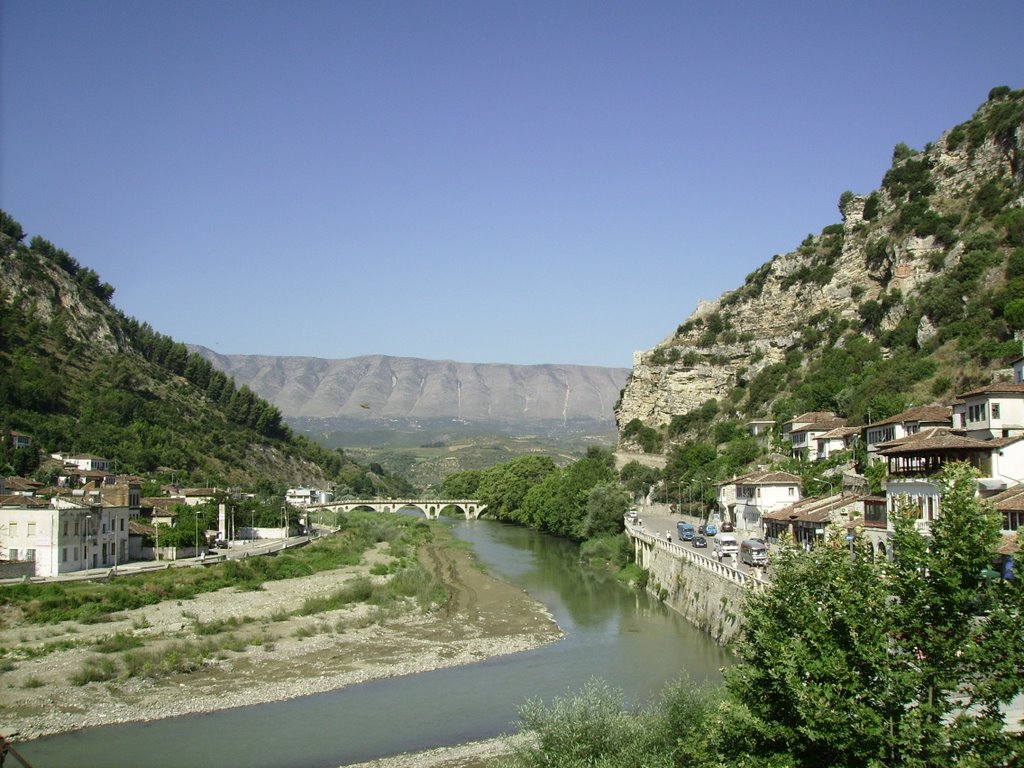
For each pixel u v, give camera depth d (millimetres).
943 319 161125
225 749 60812
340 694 73875
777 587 37250
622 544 148500
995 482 71562
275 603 109688
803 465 140000
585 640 91562
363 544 179375
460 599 118875
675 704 46094
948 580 30625
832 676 31891
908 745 29875
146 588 108312
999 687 29547
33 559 109188
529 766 45250
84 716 67188
